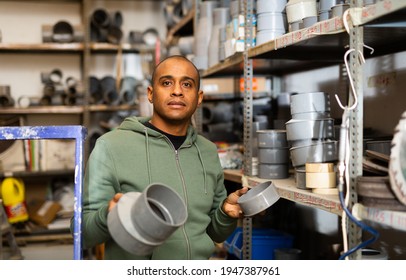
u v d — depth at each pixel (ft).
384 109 6.83
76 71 14.74
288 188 5.57
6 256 10.82
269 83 10.16
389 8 3.84
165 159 5.16
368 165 4.42
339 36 5.51
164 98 5.13
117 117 13.94
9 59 14.32
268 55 6.89
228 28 7.66
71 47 13.30
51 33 13.23
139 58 15.02
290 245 7.67
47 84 13.33
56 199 13.60
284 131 6.47
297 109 5.49
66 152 13.11
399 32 5.03
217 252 9.04
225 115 10.69
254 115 8.80
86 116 13.34
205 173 5.41
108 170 4.90
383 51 6.57
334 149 5.27
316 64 8.49
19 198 12.46
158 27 15.44
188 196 5.14
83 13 14.01
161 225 3.53
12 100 13.01
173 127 5.27
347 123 4.36
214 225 5.57
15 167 12.75
